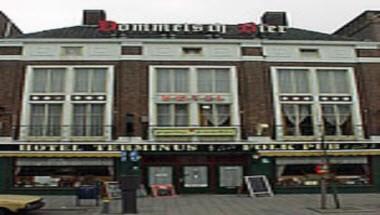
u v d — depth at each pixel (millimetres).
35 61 25844
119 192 23094
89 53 26094
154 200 21625
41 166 24547
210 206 18781
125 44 26156
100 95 25578
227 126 25531
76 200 20375
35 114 25297
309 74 26531
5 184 24156
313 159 25172
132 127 24844
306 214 15844
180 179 24953
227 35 27938
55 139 24875
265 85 26109
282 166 25078
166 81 26031
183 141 24953
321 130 23578
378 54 26906
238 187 25016
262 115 25562
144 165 24953
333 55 26812
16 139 24641
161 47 26344
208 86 26141
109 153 24500
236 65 26359
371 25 29156
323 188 17422
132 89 25547
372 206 17969
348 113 26188
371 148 25297
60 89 25688
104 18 30797
